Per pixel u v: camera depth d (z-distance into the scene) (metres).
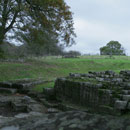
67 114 2.09
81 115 2.00
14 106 8.73
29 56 41.00
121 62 36.00
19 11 13.50
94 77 10.68
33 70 23.83
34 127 1.98
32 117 2.35
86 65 33.09
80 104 8.64
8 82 14.73
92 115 1.96
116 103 6.46
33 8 14.83
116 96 7.13
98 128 1.72
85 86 8.48
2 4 12.95
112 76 10.95
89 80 9.46
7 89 12.98
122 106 6.31
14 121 2.27
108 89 7.82
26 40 15.81
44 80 16.69
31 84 14.48
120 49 68.44
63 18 15.41
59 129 1.84
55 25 15.28
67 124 1.89
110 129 1.67
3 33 14.25
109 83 8.41
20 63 27.23
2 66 23.19
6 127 2.11
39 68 25.56
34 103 9.58
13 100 9.83
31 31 15.46
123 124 1.69
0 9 12.98
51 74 23.88
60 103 9.14
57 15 15.23
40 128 1.93
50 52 51.69
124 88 7.98
